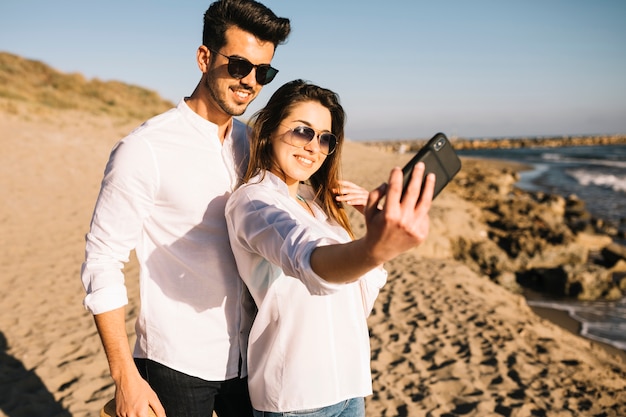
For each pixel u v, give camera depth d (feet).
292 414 5.01
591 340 24.68
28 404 12.56
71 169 47.37
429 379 14.78
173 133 5.72
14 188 38.37
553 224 49.62
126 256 5.59
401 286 23.77
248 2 5.67
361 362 5.31
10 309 18.49
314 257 3.76
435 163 3.83
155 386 5.90
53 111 76.84
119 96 116.16
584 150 328.90
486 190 80.33
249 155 6.37
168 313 5.80
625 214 69.92
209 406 6.06
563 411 13.23
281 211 4.63
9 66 101.96
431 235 38.24
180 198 5.66
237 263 5.34
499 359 16.17
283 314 5.06
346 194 6.47
